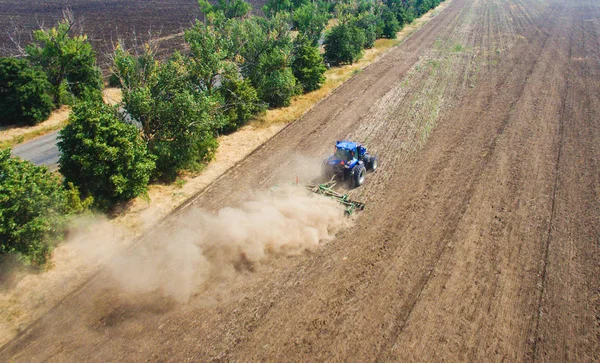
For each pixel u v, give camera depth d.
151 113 20.50
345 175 19.94
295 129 28.02
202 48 25.22
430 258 15.25
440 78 38.25
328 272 14.70
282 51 31.73
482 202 18.77
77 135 16.94
